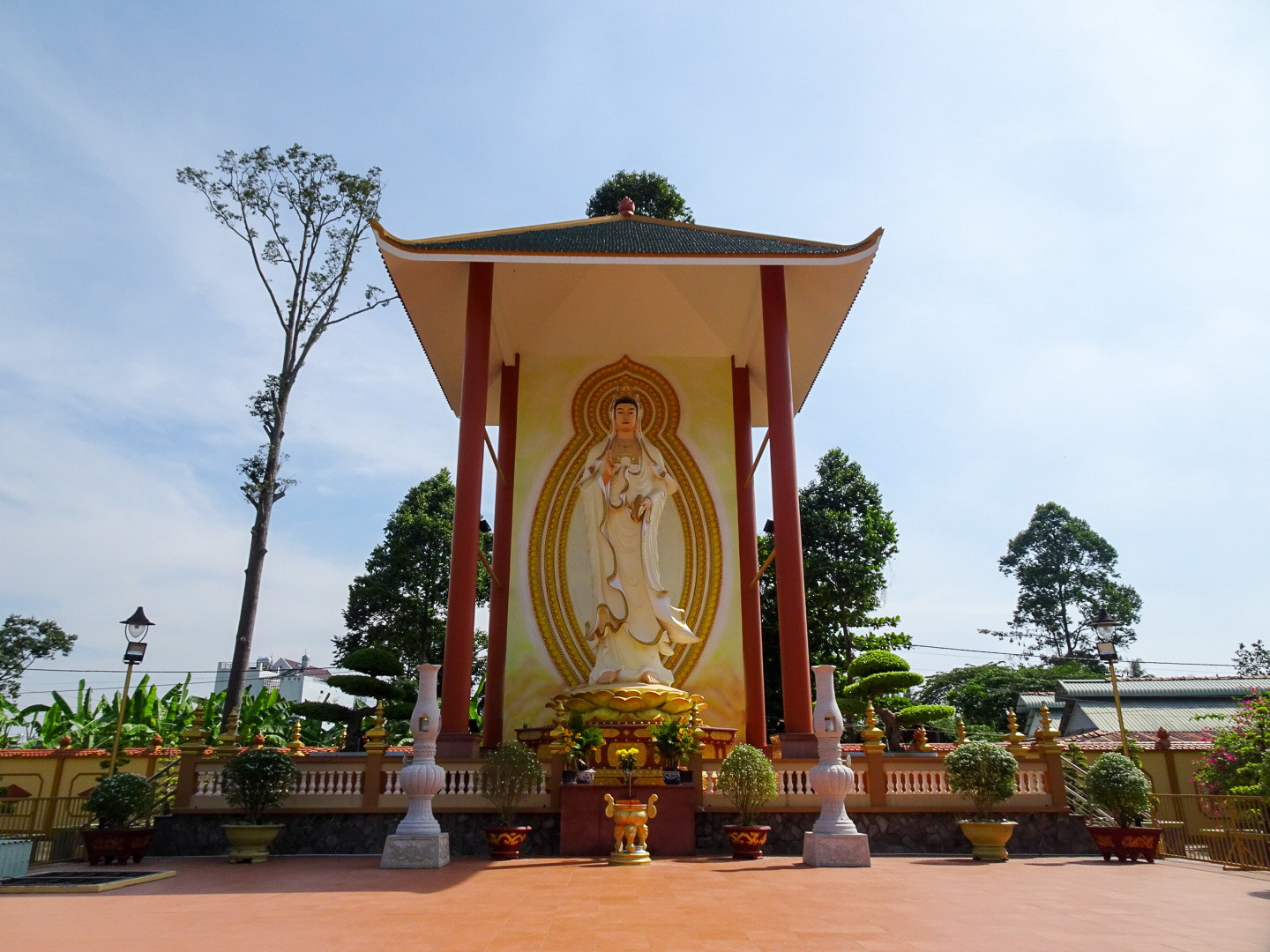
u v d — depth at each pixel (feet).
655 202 104.83
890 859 36.81
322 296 76.28
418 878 29.53
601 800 37.91
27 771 58.70
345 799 39.96
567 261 47.24
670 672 51.80
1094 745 67.97
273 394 72.69
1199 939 18.74
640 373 62.39
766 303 49.67
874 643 87.35
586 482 53.67
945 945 17.98
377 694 67.46
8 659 124.77
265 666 149.89
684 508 59.88
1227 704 86.02
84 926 20.34
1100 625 51.11
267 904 23.72
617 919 21.20
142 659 47.60
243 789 37.19
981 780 37.99
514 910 22.58
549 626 56.85
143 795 37.78
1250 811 35.76
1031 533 183.01
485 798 38.91
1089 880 29.63
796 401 65.51
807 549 98.37
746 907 22.98
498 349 61.00
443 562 107.55
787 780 40.65
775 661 92.94
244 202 74.54
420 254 47.16
